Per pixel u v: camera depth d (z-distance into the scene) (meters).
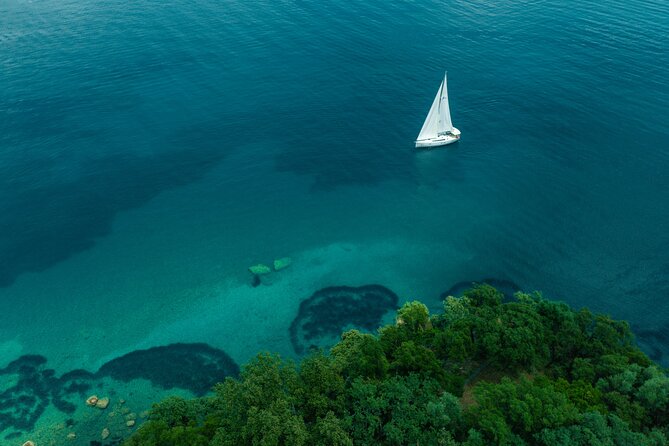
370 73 160.00
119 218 114.00
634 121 139.00
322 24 186.88
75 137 133.75
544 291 97.06
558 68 160.38
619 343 75.31
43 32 179.12
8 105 142.62
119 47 170.50
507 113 143.75
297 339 89.38
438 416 59.22
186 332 90.62
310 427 60.12
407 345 70.50
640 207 114.19
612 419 59.56
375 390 63.00
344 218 115.56
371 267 103.94
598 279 98.75
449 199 119.75
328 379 63.62
